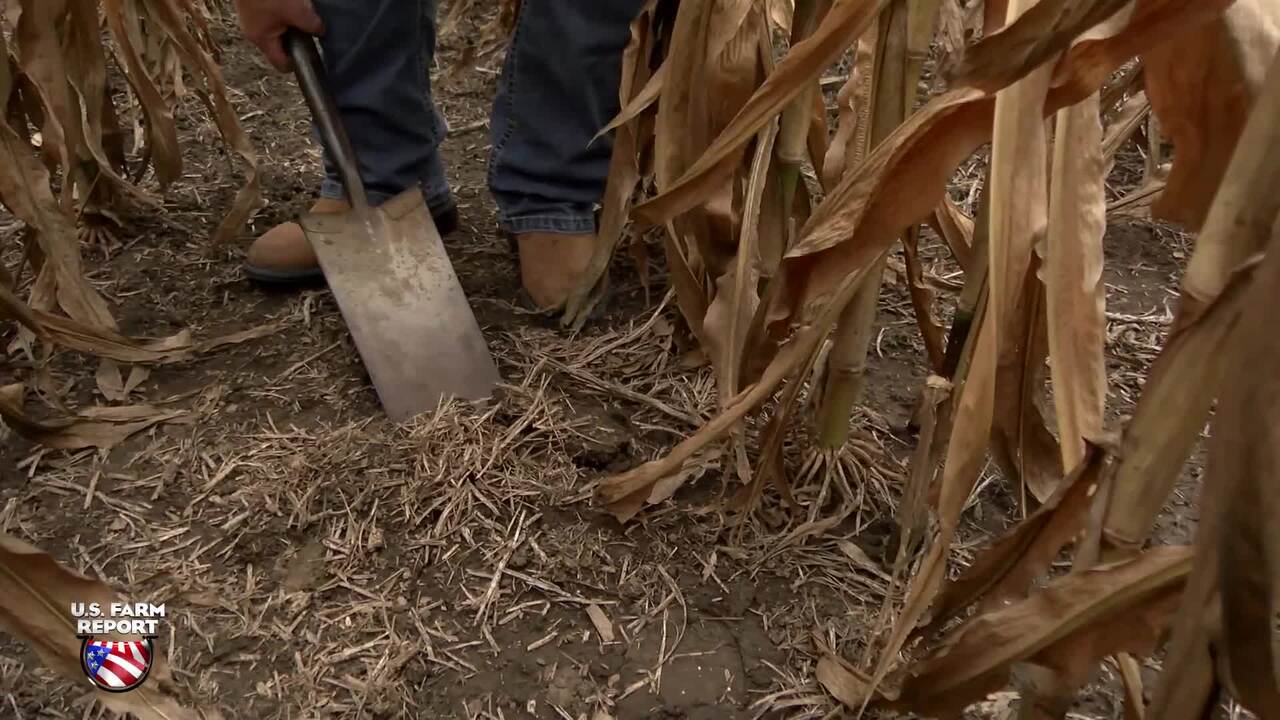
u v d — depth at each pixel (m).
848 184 0.65
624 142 1.07
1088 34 0.52
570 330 1.33
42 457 1.11
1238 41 0.59
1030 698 0.67
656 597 0.98
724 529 1.05
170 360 1.23
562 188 1.33
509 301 1.38
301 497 1.06
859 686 0.86
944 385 0.83
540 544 1.02
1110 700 0.88
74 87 1.25
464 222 1.58
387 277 1.21
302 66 1.20
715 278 1.05
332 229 1.21
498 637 0.93
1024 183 0.62
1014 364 0.79
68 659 0.74
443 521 1.04
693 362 1.25
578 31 1.19
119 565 0.98
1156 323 1.37
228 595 0.96
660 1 1.07
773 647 0.93
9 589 0.70
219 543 1.01
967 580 0.68
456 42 2.14
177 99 1.76
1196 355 0.50
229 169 1.68
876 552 1.03
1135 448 0.54
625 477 0.98
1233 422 0.41
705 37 0.91
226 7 2.23
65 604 0.72
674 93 0.94
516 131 1.30
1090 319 0.64
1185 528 1.04
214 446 1.13
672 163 0.98
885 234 0.67
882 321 1.36
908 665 0.80
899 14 0.78
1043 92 0.58
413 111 1.36
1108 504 0.56
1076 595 0.58
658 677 0.90
